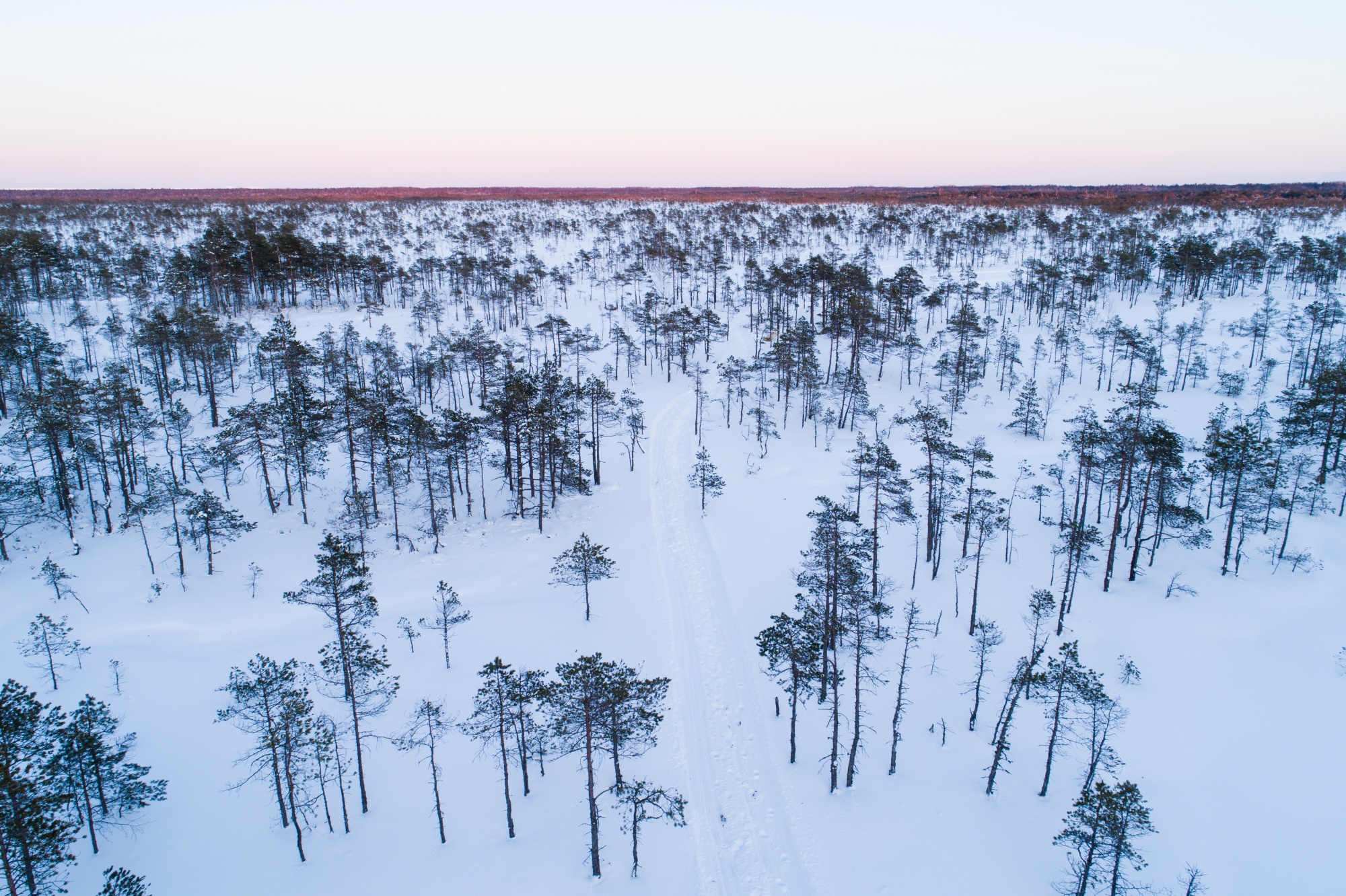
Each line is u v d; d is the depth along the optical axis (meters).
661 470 62.75
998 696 33.09
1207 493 50.38
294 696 25.73
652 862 25.05
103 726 27.61
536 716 31.91
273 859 25.44
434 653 37.06
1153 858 24.41
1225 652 35.00
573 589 43.75
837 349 85.56
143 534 43.56
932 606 40.56
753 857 25.33
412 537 48.62
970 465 42.16
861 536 37.31
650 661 36.88
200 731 31.56
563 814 27.27
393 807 27.75
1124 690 32.88
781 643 27.69
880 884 23.92
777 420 73.88
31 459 47.84
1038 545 46.78
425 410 71.19
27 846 19.80
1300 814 25.81
